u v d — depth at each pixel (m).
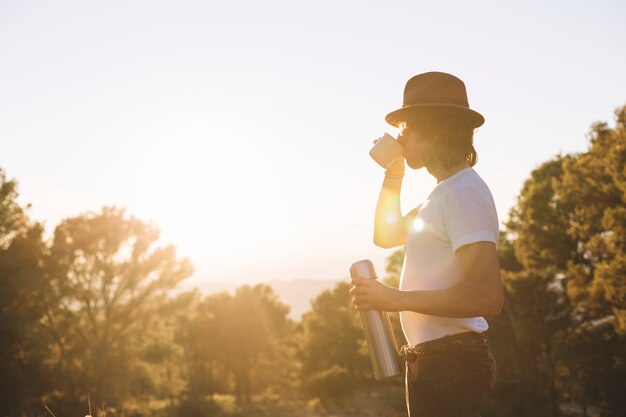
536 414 35.09
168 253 38.69
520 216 30.92
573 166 23.92
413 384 1.46
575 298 24.41
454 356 1.41
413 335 1.49
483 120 1.52
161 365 40.84
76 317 37.47
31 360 33.03
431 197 1.48
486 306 1.29
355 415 45.81
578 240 27.80
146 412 38.41
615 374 28.81
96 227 36.72
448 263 1.42
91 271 37.34
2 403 27.64
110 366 36.31
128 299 38.44
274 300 62.78
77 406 5.29
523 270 35.53
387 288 1.38
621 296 19.16
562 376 33.97
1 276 32.56
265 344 59.62
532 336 32.09
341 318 65.81
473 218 1.34
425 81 1.55
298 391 63.03
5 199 32.62
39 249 35.97
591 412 39.59
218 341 58.94
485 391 1.43
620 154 19.91
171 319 40.91
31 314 34.75
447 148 1.49
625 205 21.05
